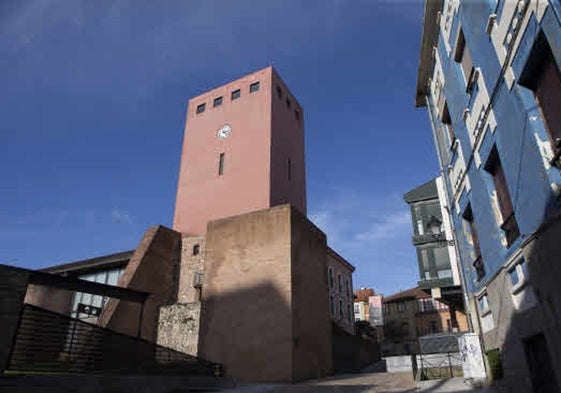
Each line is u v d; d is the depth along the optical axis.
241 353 21.16
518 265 8.96
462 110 12.02
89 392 10.98
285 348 20.16
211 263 24.45
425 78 16.30
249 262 23.19
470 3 10.51
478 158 11.12
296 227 23.72
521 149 8.31
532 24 7.45
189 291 28.66
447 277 24.34
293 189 35.50
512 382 9.70
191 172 35.53
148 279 27.31
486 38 9.60
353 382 16.78
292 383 19.19
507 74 8.64
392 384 14.91
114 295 19.94
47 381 9.97
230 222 24.98
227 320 22.38
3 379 9.23
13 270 11.24
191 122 38.25
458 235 14.18
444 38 13.33
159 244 29.06
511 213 9.45
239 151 33.91
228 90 37.59
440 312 53.38
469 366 12.23
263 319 21.38
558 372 7.25
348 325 37.53
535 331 8.26
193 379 15.30
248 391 15.35
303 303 22.45
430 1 13.63
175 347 24.22
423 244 26.02
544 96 7.66
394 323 55.97
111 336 15.57
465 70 11.88
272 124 33.88
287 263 22.06
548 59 7.48
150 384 13.10
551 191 7.27
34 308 11.84
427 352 19.00
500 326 10.35
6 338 10.63
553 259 7.21
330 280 35.91
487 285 11.16
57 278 17.64
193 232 32.75
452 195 14.50
